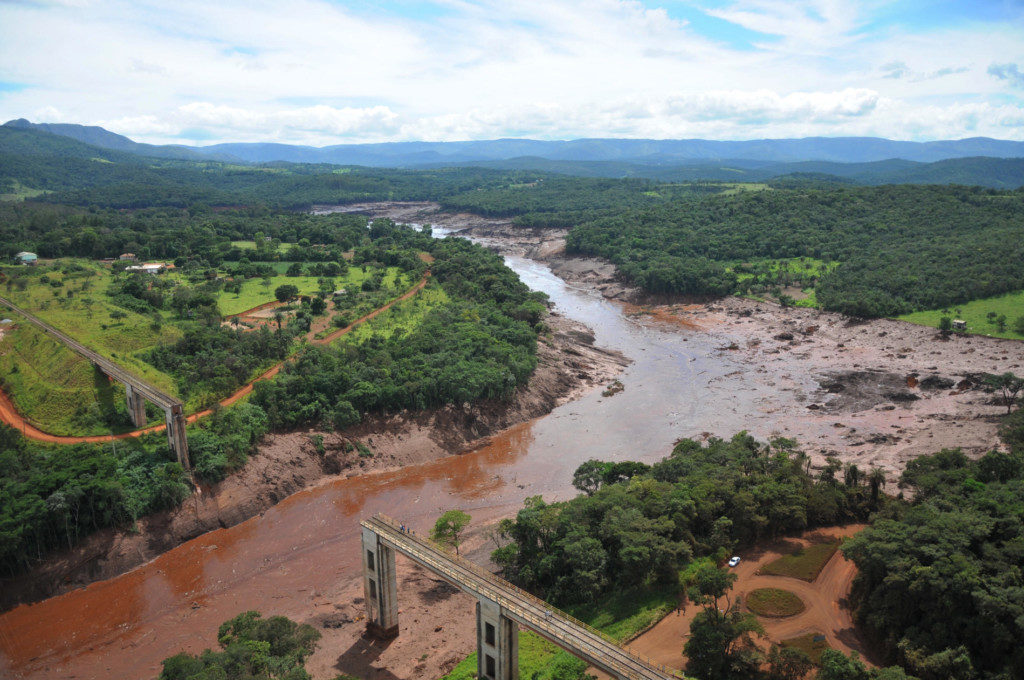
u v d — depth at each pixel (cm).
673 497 10338
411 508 12681
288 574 10688
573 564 9388
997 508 8938
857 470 11975
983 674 6956
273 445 13525
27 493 10238
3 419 13112
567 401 18312
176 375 14725
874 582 8419
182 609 9812
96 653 8906
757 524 10369
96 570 10438
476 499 13038
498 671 7481
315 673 8338
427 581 10481
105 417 13300
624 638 8288
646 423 16812
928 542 8281
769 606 8825
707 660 7400
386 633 8994
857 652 7681
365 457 14275
